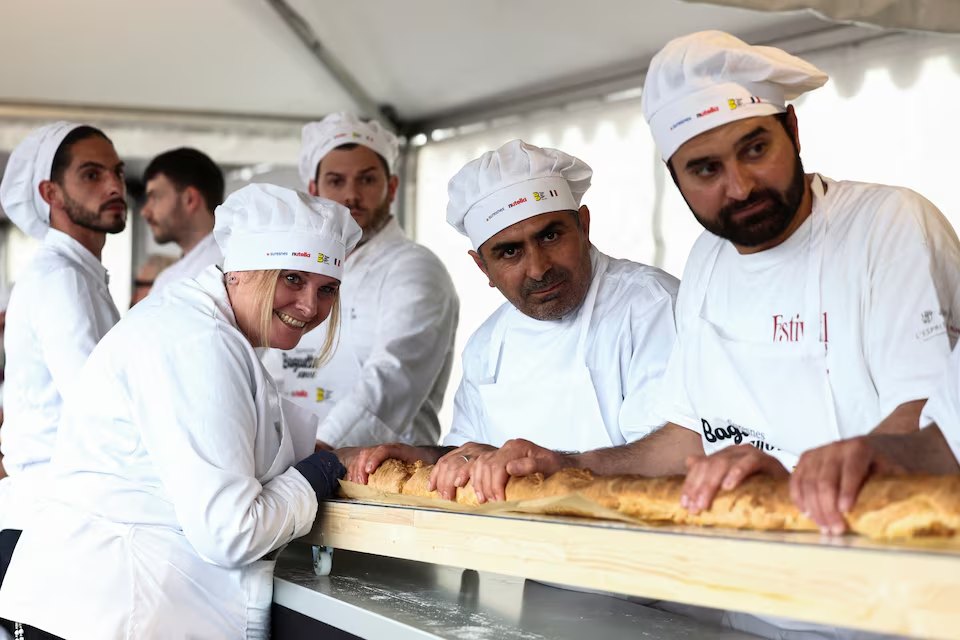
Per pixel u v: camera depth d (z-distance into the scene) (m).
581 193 2.15
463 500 1.59
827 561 0.95
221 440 1.71
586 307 2.10
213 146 4.54
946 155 3.01
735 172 1.50
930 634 0.87
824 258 1.57
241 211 1.87
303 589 1.75
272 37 3.76
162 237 3.90
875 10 2.26
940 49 3.02
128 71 4.08
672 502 1.20
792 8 2.19
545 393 2.13
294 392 3.03
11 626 2.01
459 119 4.37
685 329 1.78
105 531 1.76
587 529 1.21
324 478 1.89
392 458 1.91
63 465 1.84
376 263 3.04
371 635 1.52
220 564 1.74
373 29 3.66
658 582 1.11
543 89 4.01
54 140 2.73
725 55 1.47
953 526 0.93
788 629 1.45
